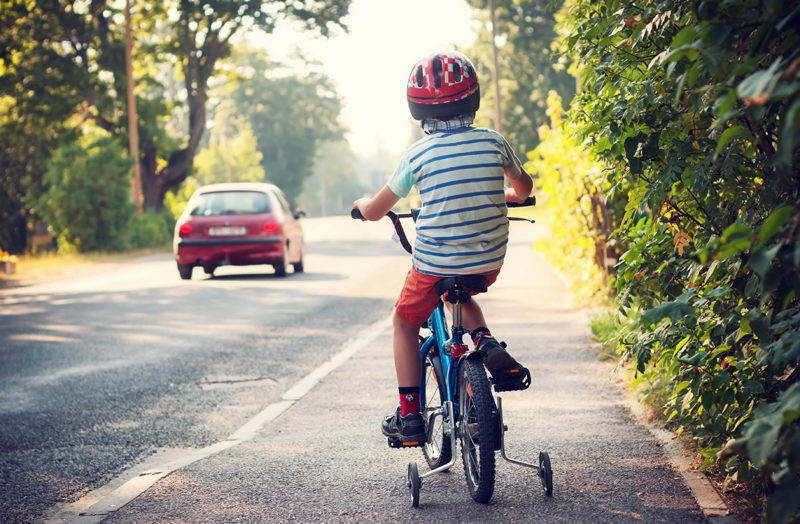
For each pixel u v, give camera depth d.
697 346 3.80
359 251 25.03
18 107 37.19
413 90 3.98
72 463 5.40
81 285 17.95
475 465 4.19
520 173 4.15
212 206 17.41
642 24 3.65
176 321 11.70
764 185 3.44
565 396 6.49
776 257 2.88
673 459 4.70
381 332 10.21
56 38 37.47
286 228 17.52
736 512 3.78
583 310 10.66
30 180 34.47
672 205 4.12
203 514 4.23
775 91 2.18
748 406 3.63
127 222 32.59
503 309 11.35
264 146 103.62
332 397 6.93
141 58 40.53
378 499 4.36
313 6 39.06
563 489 4.34
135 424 6.35
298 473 4.87
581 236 12.06
